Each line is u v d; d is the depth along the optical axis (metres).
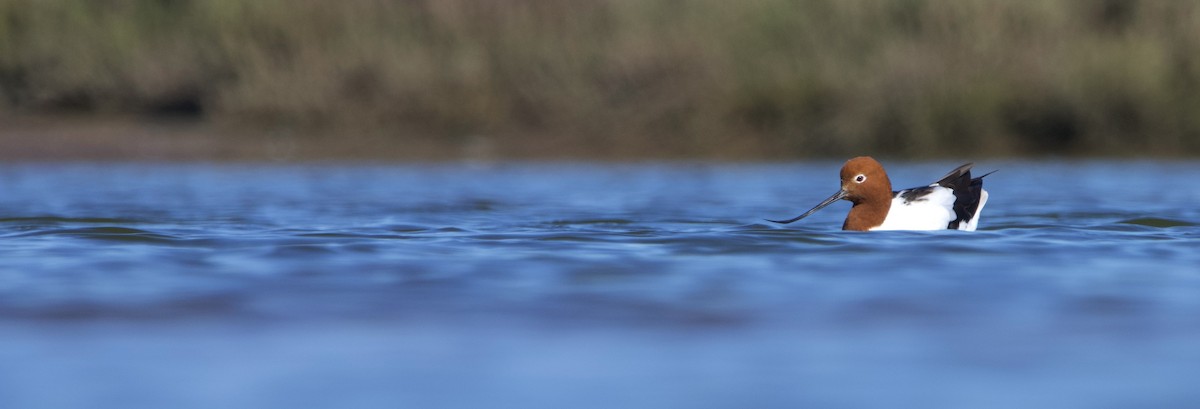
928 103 82.75
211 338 21.16
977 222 36.59
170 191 56.28
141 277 26.89
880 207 36.41
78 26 96.62
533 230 36.31
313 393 17.86
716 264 28.73
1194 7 86.94
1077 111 82.44
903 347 20.45
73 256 29.98
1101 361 19.45
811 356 19.91
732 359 19.77
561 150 83.81
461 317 22.81
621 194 54.88
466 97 87.81
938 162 80.31
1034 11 86.62
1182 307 23.59
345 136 86.69
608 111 86.50
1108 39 86.75
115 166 76.50
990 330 21.66
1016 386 18.03
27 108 93.81
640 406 17.22
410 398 17.64
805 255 30.11
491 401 17.52
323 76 89.50
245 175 69.00
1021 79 83.44
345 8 94.06
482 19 92.25
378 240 33.34
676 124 85.44
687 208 46.97
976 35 85.75
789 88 84.50
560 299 24.48
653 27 89.25
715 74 85.94
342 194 54.59
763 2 89.81
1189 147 81.88
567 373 18.95
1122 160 80.19
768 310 23.42
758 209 46.78
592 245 32.16
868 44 88.06
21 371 19.02
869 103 82.94
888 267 28.27
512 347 20.55
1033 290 25.34
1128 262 29.09
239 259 29.52
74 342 20.86
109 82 93.25
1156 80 82.44
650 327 21.98
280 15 93.56
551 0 92.94
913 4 88.44
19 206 47.09
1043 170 71.88
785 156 82.94
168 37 96.12
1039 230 35.94
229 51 92.69
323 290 25.41
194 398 17.61
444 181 64.06
